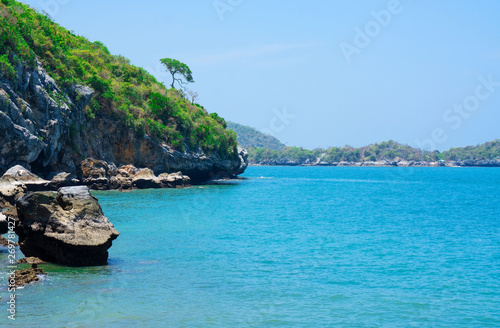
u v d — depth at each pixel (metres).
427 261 33.88
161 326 20.34
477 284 27.98
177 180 99.00
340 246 39.16
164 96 115.25
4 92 65.06
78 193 28.80
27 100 71.88
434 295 25.77
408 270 31.12
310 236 44.16
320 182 152.00
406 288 26.97
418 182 161.38
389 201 87.31
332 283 27.69
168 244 37.69
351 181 163.62
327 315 22.41
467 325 21.66
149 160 100.69
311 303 24.00
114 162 95.81
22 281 24.67
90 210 28.62
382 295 25.59
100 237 28.12
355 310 23.17
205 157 116.75
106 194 77.75
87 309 21.69
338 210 69.56
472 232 48.41
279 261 32.97
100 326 20.02
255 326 20.83
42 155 73.75
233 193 93.19
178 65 137.88
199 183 117.75
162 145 103.38
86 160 84.56
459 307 23.92
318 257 34.62
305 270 30.58
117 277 26.84
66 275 26.38
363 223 54.94
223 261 32.38
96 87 93.69
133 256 32.69
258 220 55.16
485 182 164.25
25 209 27.80
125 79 113.50
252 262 32.41
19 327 19.38
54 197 28.55
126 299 23.34
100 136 92.50
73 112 82.25
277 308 23.12
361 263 32.91
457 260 34.31
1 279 25.06
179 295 24.45
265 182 139.25
